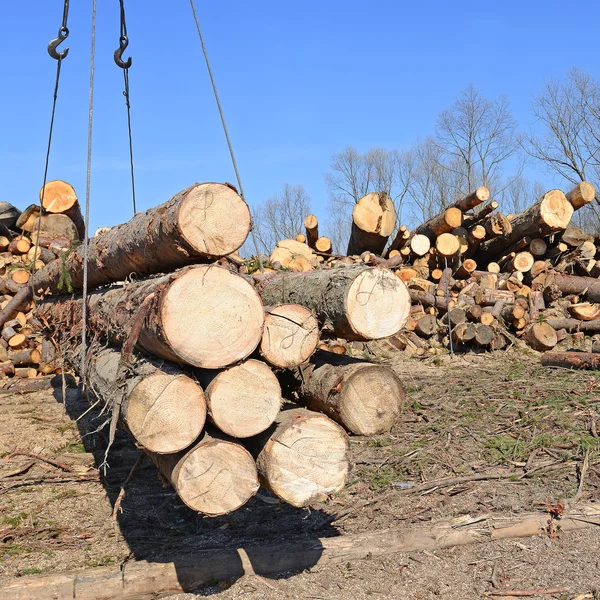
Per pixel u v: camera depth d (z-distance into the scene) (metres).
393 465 5.51
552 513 4.31
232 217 3.39
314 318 3.33
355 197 40.84
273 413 3.14
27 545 4.09
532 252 11.56
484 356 10.05
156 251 3.77
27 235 11.38
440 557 3.93
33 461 5.74
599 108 29.48
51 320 7.09
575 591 3.50
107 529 4.36
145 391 2.97
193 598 3.53
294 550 3.82
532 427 6.27
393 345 10.26
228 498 3.10
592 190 11.42
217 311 3.01
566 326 10.66
